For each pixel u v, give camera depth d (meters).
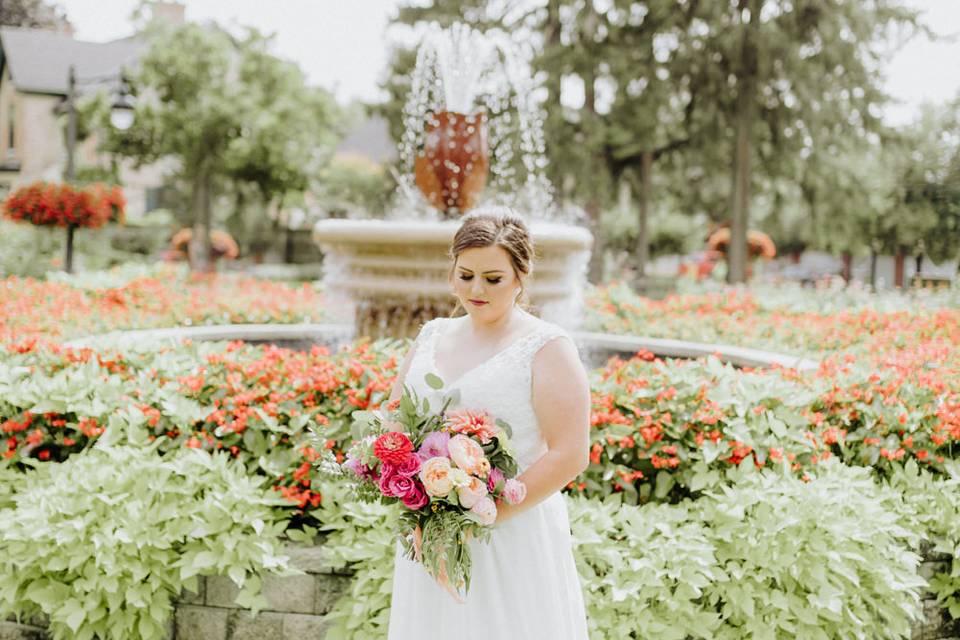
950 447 3.65
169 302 8.06
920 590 3.26
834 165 20.91
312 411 3.38
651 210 31.66
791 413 3.45
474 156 5.77
